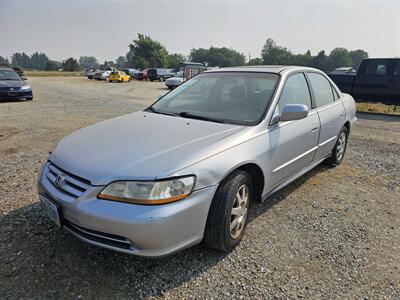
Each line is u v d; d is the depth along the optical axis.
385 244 2.90
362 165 5.11
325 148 4.31
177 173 2.21
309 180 4.43
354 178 4.54
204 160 2.38
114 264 2.53
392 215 3.46
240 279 2.40
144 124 3.09
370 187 4.22
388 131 7.90
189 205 2.24
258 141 2.85
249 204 2.90
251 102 3.28
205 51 104.25
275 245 2.85
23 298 2.16
